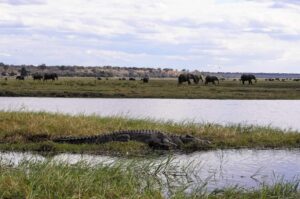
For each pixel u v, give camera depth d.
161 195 10.11
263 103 46.31
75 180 10.51
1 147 16.86
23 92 51.34
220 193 10.82
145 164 13.49
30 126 18.88
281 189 11.11
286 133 21.30
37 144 17.20
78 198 9.48
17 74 159.38
